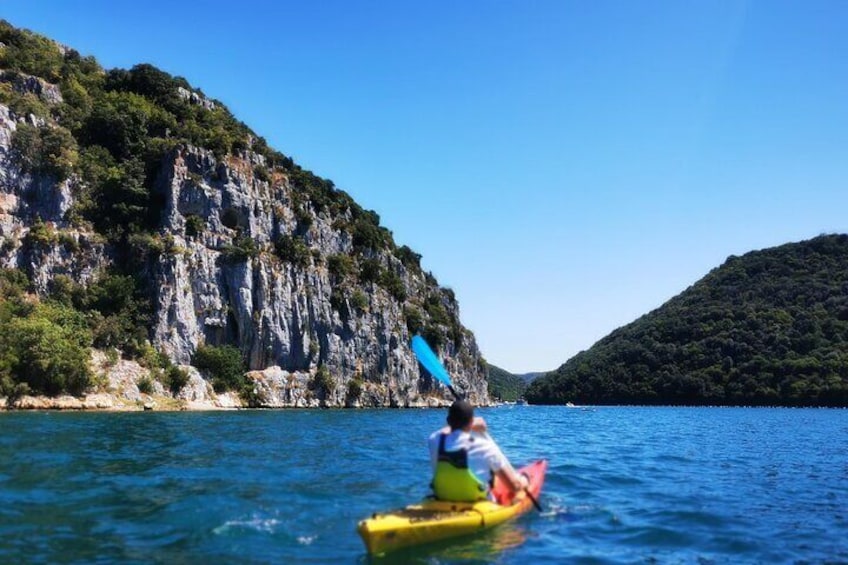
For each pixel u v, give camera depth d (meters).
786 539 9.84
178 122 85.44
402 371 92.94
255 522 9.91
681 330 144.62
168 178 71.12
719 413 82.88
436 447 9.98
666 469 18.11
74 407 48.56
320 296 81.38
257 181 79.50
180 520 9.93
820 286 138.38
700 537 9.86
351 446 23.08
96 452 18.53
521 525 10.19
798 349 122.69
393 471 15.93
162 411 52.59
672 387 130.00
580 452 22.80
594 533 9.91
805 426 48.09
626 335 160.62
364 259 95.12
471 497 9.96
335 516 10.51
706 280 165.00
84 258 64.06
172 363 63.28
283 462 17.39
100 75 89.50
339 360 82.12
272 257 77.19
